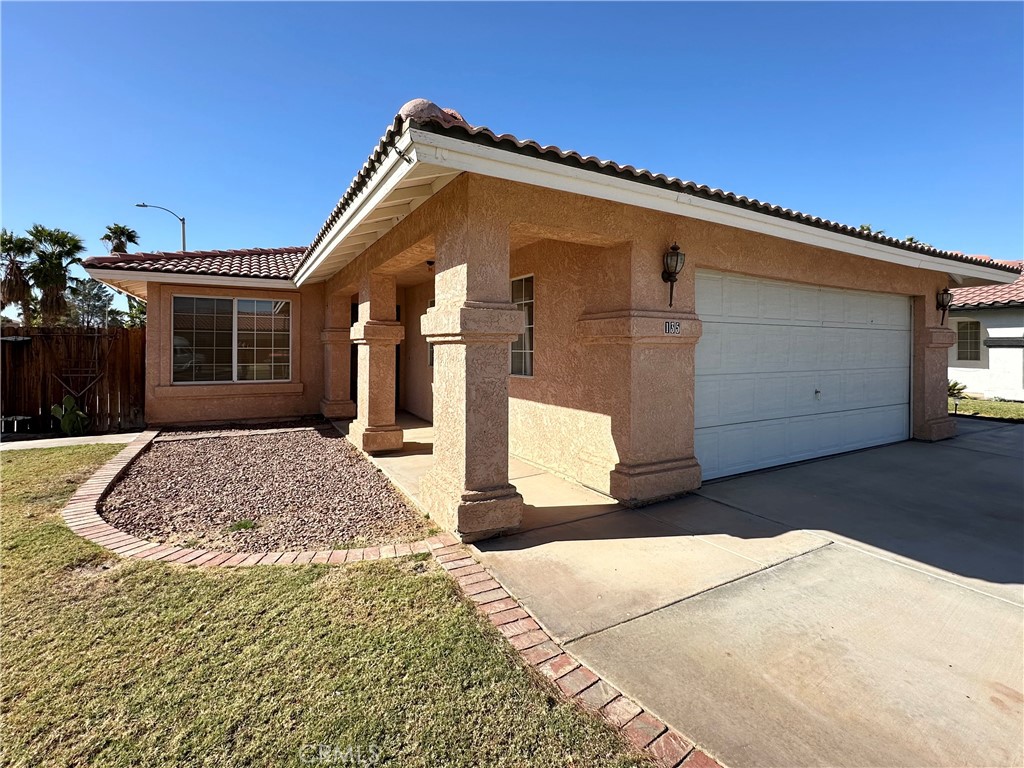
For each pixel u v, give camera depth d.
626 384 5.86
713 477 7.04
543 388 7.59
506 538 4.83
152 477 7.20
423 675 2.73
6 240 23.39
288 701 2.52
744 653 3.00
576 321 6.79
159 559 4.26
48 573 3.96
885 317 9.72
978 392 18.64
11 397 11.05
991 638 3.18
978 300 17.64
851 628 3.29
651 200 5.15
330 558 4.30
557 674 2.77
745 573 4.09
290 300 12.95
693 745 2.28
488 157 4.13
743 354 7.35
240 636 3.10
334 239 7.51
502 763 2.16
